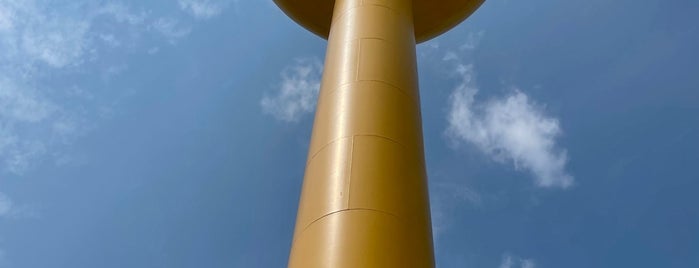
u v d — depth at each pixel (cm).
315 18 1844
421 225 839
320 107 1045
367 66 1078
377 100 997
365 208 809
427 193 917
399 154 912
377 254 755
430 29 1792
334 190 842
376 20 1227
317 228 807
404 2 1355
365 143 909
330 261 751
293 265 799
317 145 954
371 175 856
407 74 1111
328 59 1174
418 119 1035
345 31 1210
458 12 1775
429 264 805
